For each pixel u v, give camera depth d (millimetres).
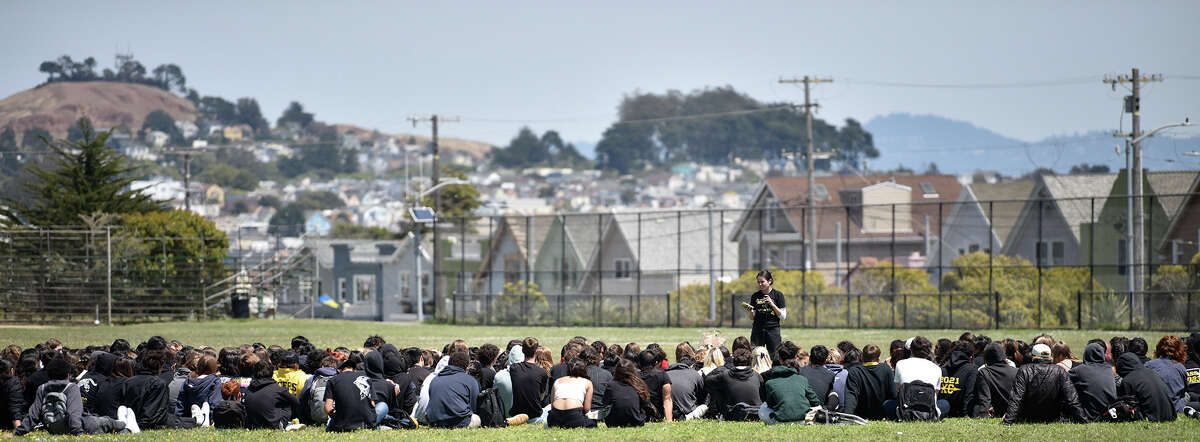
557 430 53969
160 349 60375
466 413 56344
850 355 58812
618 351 65875
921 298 165375
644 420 55688
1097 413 53250
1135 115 171500
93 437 51656
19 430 53375
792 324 172000
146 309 197000
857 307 167250
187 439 51000
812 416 55219
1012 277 167500
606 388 56094
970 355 58031
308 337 138625
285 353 61594
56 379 54406
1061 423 52844
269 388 55500
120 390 54625
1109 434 48594
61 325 184750
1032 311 161125
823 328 162250
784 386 56094
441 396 56250
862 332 147625
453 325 189750
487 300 196875
